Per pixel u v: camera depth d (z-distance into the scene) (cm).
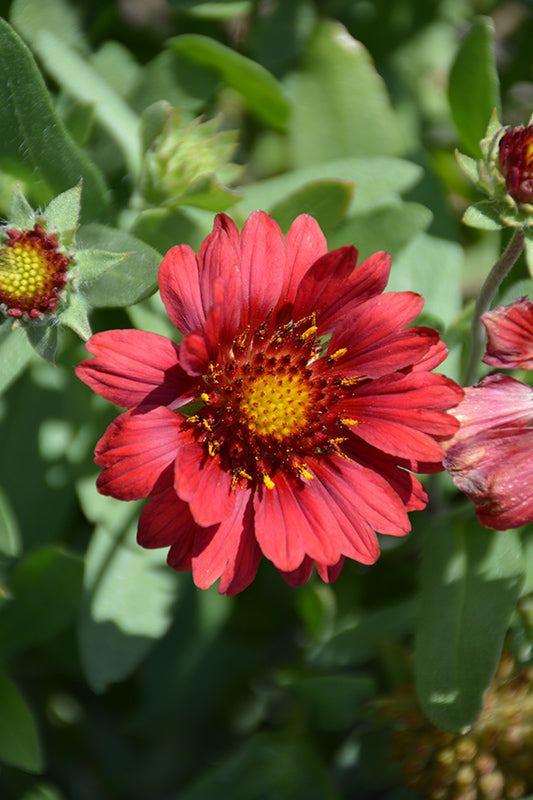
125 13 56
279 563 44
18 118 48
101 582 51
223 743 57
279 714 57
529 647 51
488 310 48
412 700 51
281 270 45
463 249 59
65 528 55
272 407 46
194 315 44
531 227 45
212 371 45
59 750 56
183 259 44
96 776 57
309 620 54
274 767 54
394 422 45
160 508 44
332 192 49
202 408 46
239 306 45
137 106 54
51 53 52
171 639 55
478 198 58
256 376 46
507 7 61
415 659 48
